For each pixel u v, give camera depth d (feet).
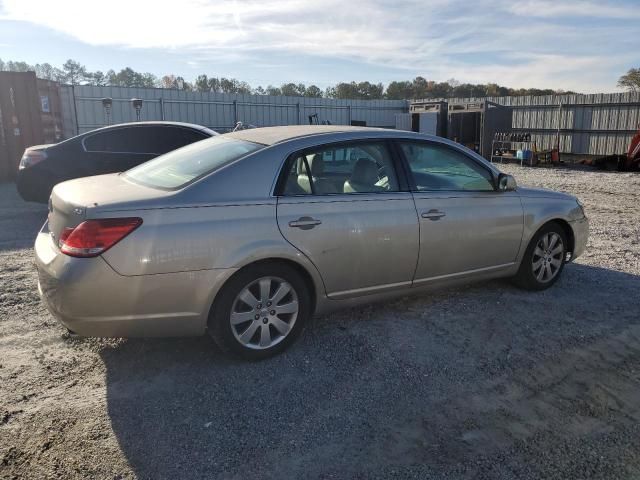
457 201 14.20
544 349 12.53
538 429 9.50
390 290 13.51
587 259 20.44
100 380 11.06
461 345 12.70
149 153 27.61
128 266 10.18
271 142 12.38
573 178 53.98
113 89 73.97
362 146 13.15
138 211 10.37
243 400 10.33
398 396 10.52
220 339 11.35
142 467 8.41
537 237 15.98
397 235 13.08
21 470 8.27
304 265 11.87
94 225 10.12
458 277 14.61
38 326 13.64
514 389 10.82
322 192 12.35
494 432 9.41
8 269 18.43
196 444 8.99
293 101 90.02
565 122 75.87
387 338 13.02
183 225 10.61
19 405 10.05
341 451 8.86
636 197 39.47
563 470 8.40
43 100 44.45
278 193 11.75
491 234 14.83
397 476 8.27
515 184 15.35
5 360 11.80
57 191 11.90
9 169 42.50
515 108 82.12
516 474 8.31
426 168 14.12
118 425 9.49
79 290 10.07
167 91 78.02
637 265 19.60
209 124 82.58
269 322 11.79
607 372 11.53
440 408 10.12
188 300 10.75
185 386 10.83
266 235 11.33
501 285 16.89
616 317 14.43
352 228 12.42
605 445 9.05
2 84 41.45
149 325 10.64
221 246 10.88
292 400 10.35
